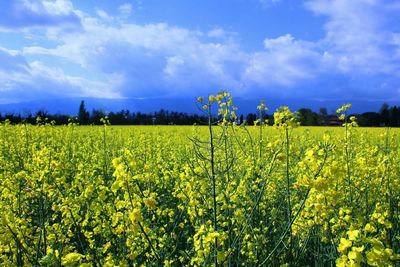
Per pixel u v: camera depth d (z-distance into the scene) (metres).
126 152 4.68
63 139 16.12
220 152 6.57
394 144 9.82
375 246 2.81
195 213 5.30
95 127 24.66
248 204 6.06
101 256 5.05
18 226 4.57
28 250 4.54
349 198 5.77
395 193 6.75
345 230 4.74
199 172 5.84
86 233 5.02
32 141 13.59
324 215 4.27
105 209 5.50
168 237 5.27
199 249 4.03
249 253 5.29
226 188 5.64
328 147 4.61
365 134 14.34
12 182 6.02
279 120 5.43
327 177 3.87
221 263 4.01
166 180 8.55
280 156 4.79
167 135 18.08
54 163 5.72
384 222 4.54
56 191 5.18
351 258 2.75
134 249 4.80
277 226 6.83
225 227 5.86
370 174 6.50
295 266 4.99
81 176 6.70
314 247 5.61
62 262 3.43
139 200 4.30
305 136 13.34
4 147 13.09
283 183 7.55
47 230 4.82
